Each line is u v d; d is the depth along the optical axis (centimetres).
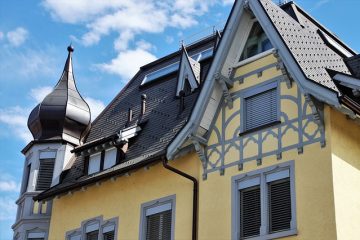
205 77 2069
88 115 2773
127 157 2345
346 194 1767
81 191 2431
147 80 2883
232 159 1977
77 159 2633
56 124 2709
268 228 1820
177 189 2105
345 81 1877
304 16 2417
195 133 2036
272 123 1920
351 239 1722
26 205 2588
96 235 2316
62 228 2428
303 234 1738
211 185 1995
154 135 2356
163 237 2092
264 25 1964
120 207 2261
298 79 1833
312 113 1820
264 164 1894
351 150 1845
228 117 2044
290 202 1805
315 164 1789
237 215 1897
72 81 2884
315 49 2030
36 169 2639
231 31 2055
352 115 1814
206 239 1938
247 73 2055
